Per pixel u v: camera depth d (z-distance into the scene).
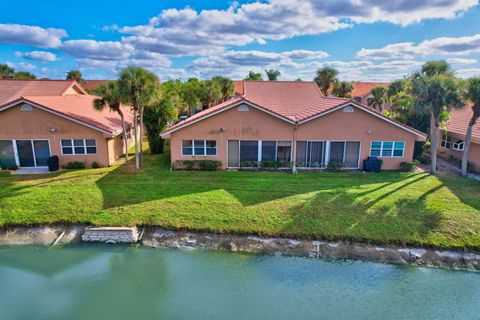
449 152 25.12
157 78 20.73
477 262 12.10
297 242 13.19
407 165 21.88
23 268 11.91
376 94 39.50
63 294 10.59
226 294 10.52
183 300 10.27
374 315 9.67
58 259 12.44
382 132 21.66
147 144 32.34
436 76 19.66
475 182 19.19
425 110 19.97
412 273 11.62
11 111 20.88
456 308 9.99
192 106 42.34
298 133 21.62
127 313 9.76
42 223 14.14
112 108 22.06
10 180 19.02
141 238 13.59
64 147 21.83
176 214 14.77
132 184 18.41
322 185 18.48
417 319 9.55
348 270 11.74
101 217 14.48
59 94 30.44
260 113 21.23
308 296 10.45
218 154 21.92
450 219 14.23
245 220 14.30
